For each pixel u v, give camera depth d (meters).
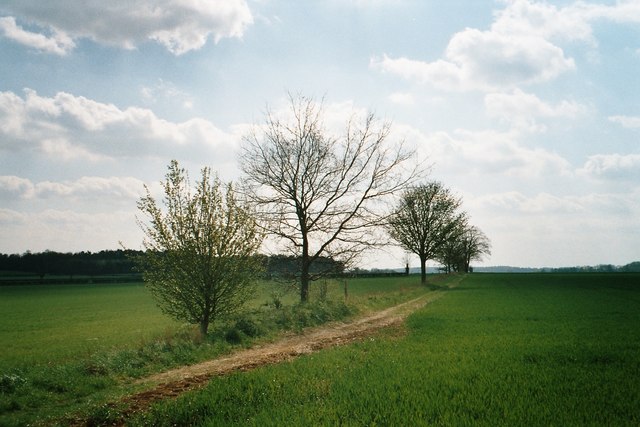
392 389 10.90
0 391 11.09
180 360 15.47
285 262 31.48
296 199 31.67
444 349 16.59
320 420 8.88
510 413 9.01
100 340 25.06
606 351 15.73
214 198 20.34
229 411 9.39
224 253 20.11
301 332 22.44
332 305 29.30
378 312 32.56
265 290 29.39
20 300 64.50
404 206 36.00
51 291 83.56
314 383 11.40
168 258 19.62
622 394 10.36
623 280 88.06
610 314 29.39
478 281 88.44
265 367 13.52
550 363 13.94
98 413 9.44
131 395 11.22
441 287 66.75
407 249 67.06
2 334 30.86
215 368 14.55
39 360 18.36
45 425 9.16
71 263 134.25
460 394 10.41
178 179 20.05
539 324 24.17
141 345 16.66
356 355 15.45
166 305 20.53
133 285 102.56
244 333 19.94
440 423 8.63
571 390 10.78
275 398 10.32
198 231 19.98
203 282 19.86
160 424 8.99
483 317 28.00
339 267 31.70
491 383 11.45
